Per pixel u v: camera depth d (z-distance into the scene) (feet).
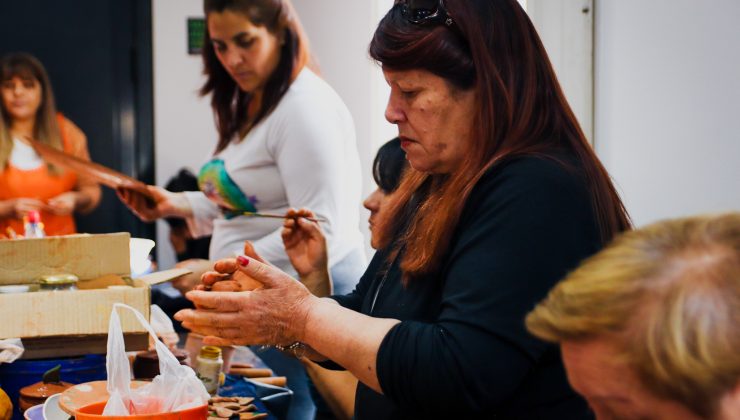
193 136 18.44
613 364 2.09
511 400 4.07
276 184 8.83
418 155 4.39
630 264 2.13
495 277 3.86
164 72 18.26
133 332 5.26
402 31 4.21
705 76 7.70
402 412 4.40
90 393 4.60
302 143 8.43
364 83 14.52
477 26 4.16
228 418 5.74
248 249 4.76
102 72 17.95
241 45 8.43
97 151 17.99
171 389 4.47
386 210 5.16
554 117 4.28
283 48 8.64
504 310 3.83
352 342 4.12
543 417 4.09
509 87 4.18
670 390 1.97
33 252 5.90
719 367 1.87
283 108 8.55
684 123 7.98
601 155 9.22
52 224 16.33
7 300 5.24
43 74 16.56
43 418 4.81
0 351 5.38
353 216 8.98
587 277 2.20
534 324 2.27
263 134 8.70
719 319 1.92
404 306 4.48
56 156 8.52
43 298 5.28
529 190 3.94
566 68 9.36
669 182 8.21
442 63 4.15
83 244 6.00
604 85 9.11
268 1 8.41
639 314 2.06
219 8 8.36
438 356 3.87
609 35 8.98
